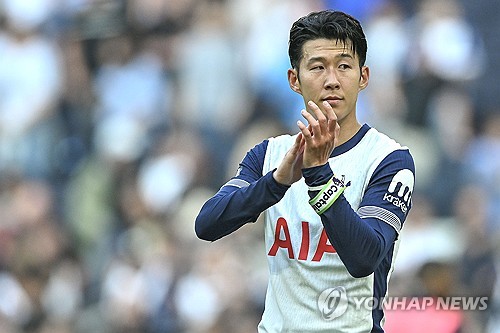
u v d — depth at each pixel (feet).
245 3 140.97
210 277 108.37
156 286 110.93
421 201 111.55
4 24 146.92
